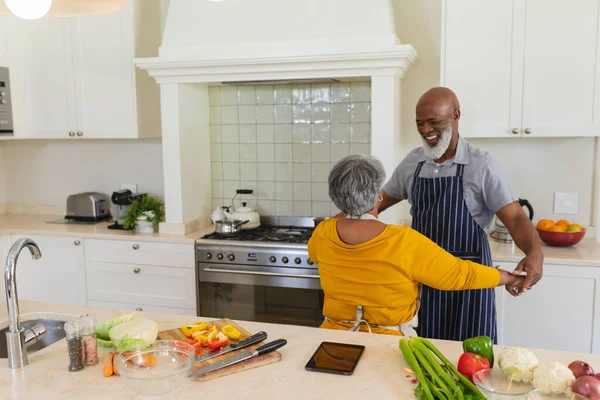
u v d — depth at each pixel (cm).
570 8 287
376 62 304
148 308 359
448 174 238
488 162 232
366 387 148
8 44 374
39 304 221
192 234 357
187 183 363
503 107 301
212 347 170
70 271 373
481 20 298
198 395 145
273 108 378
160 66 336
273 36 325
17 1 166
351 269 189
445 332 236
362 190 184
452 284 183
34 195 440
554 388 129
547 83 294
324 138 371
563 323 290
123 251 358
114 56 362
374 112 312
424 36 341
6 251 379
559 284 288
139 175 411
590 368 140
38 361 169
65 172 429
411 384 149
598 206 323
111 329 170
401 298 189
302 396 144
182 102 352
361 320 192
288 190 383
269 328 190
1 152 440
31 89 382
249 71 327
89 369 163
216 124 391
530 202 337
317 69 315
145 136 375
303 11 321
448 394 136
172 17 343
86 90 371
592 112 290
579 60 289
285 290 328
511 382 138
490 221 244
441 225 239
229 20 333
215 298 345
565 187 330
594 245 312
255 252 329
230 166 393
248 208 371
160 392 143
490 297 231
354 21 313
